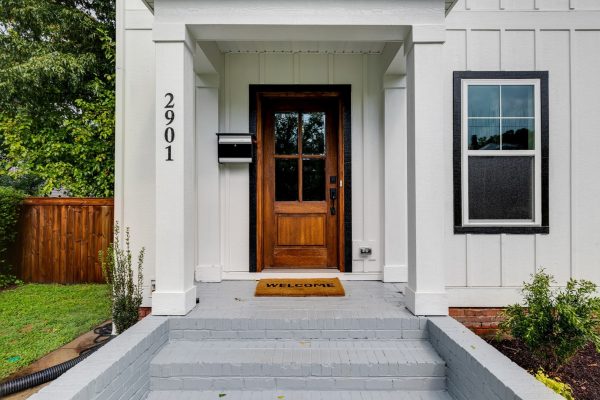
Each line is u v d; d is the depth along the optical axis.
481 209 3.66
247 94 4.07
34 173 7.14
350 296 3.33
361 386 2.38
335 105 4.27
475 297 3.62
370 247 4.04
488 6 3.64
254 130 4.04
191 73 2.97
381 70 4.02
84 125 7.31
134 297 3.28
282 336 2.71
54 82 7.12
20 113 7.13
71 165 7.25
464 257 3.63
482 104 3.67
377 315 2.77
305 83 4.06
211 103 3.94
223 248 4.00
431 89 2.83
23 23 7.32
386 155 3.95
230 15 2.80
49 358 2.94
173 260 2.77
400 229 3.94
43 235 5.47
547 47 3.66
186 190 2.85
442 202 2.81
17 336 3.35
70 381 1.77
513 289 3.62
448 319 2.70
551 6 3.64
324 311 2.87
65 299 4.59
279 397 2.31
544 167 3.64
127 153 3.66
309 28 2.87
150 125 3.66
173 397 2.31
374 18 2.81
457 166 3.63
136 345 2.21
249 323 2.71
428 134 2.83
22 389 2.43
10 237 5.27
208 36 3.00
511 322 2.75
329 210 4.22
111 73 7.61
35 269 5.46
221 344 2.65
